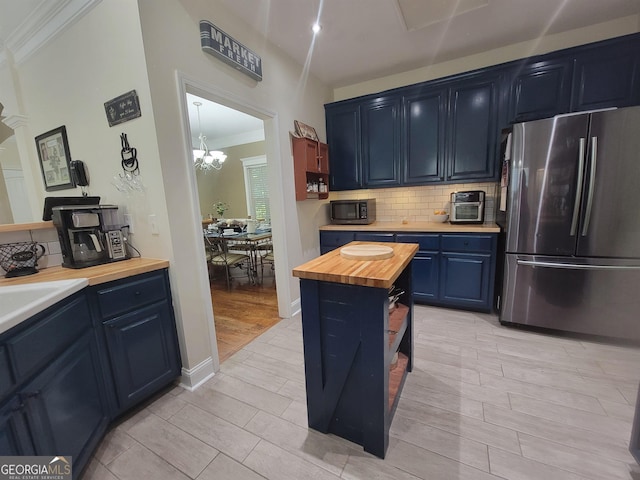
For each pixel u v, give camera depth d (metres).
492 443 1.31
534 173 2.15
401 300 1.82
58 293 1.13
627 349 2.05
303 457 1.29
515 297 2.36
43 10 1.83
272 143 2.54
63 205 1.74
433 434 1.38
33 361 1.02
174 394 1.75
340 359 1.29
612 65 2.23
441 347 2.15
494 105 2.62
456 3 2.05
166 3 1.59
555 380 1.73
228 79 2.01
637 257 1.96
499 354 2.03
